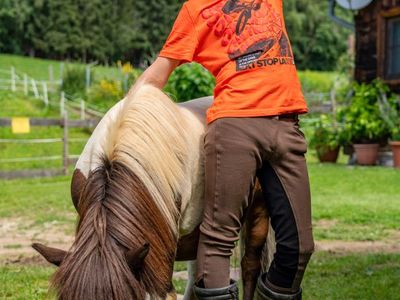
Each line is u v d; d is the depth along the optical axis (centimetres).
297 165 292
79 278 229
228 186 281
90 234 246
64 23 5562
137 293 232
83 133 1878
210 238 286
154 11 6062
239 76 286
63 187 1183
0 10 5438
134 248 242
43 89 2442
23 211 943
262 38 291
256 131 282
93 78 2636
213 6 294
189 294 368
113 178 266
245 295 321
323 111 2236
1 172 1330
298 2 6638
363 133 1377
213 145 283
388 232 748
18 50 5559
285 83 291
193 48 293
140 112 279
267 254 320
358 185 1081
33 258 650
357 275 540
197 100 324
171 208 277
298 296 303
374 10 1387
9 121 1361
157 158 274
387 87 1361
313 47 6400
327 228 770
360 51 1437
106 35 5806
